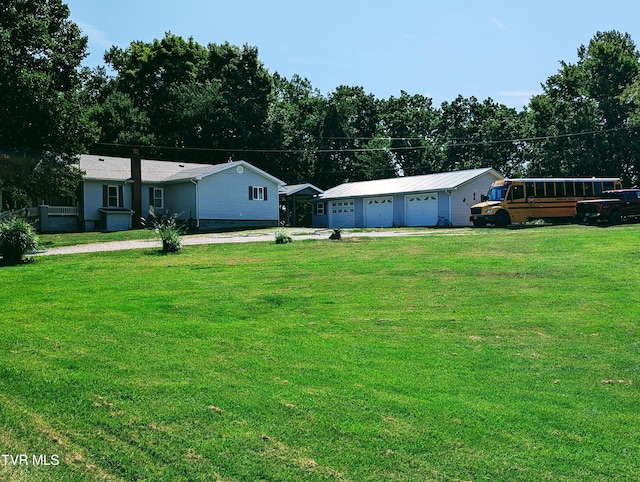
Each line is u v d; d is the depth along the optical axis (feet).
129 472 14.12
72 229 110.11
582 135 151.23
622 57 153.07
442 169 206.39
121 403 18.12
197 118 167.32
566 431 16.76
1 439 15.66
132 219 114.73
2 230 56.03
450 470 14.46
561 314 30.48
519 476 14.24
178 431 16.26
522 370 22.02
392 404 18.39
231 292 37.63
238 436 16.02
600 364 22.74
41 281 43.57
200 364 22.17
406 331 27.58
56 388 19.26
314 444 15.66
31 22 81.51
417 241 63.87
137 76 181.47
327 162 197.36
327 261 50.88
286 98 224.94
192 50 186.70
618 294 34.65
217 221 117.60
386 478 14.02
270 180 126.11
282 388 19.69
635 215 88.07
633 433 16.71
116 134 159.84
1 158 82.48
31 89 77.82
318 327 28.35
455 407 18.28
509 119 197.36
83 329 27.58
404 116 213.46
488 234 70.08
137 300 35.19
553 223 96.02
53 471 14.08
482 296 35.14
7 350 23.75
